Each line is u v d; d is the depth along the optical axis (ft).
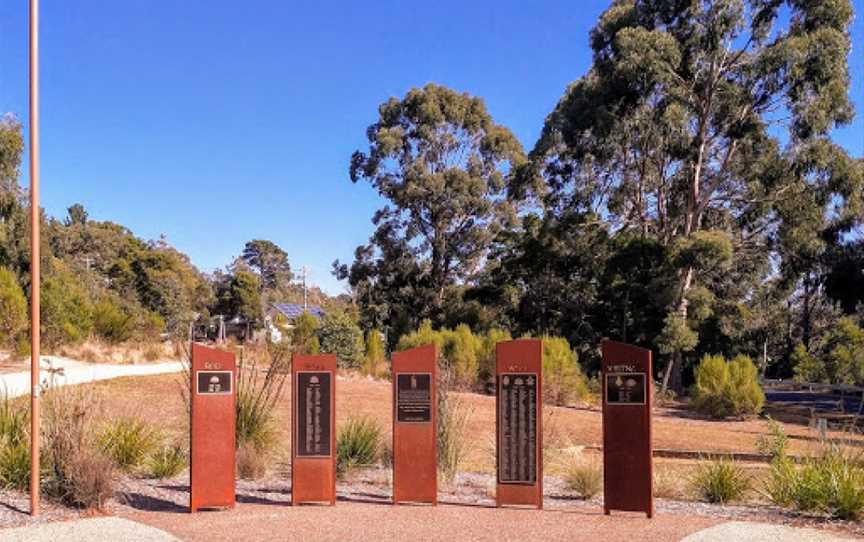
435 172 183.83
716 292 140.97
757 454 48.78
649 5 126.00
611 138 127.03
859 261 143.23
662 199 138.92
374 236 189.16
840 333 149.38
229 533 23.85
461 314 162.61
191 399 27.40
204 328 225.15
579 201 139.95
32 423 25.75
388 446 39.75
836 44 109.81
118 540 22.53
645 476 26.73
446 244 186.19
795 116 114.52
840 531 24.81
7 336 89.56
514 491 28.30
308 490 28.43
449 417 35.17
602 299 135.95
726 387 81.56
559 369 87.51
